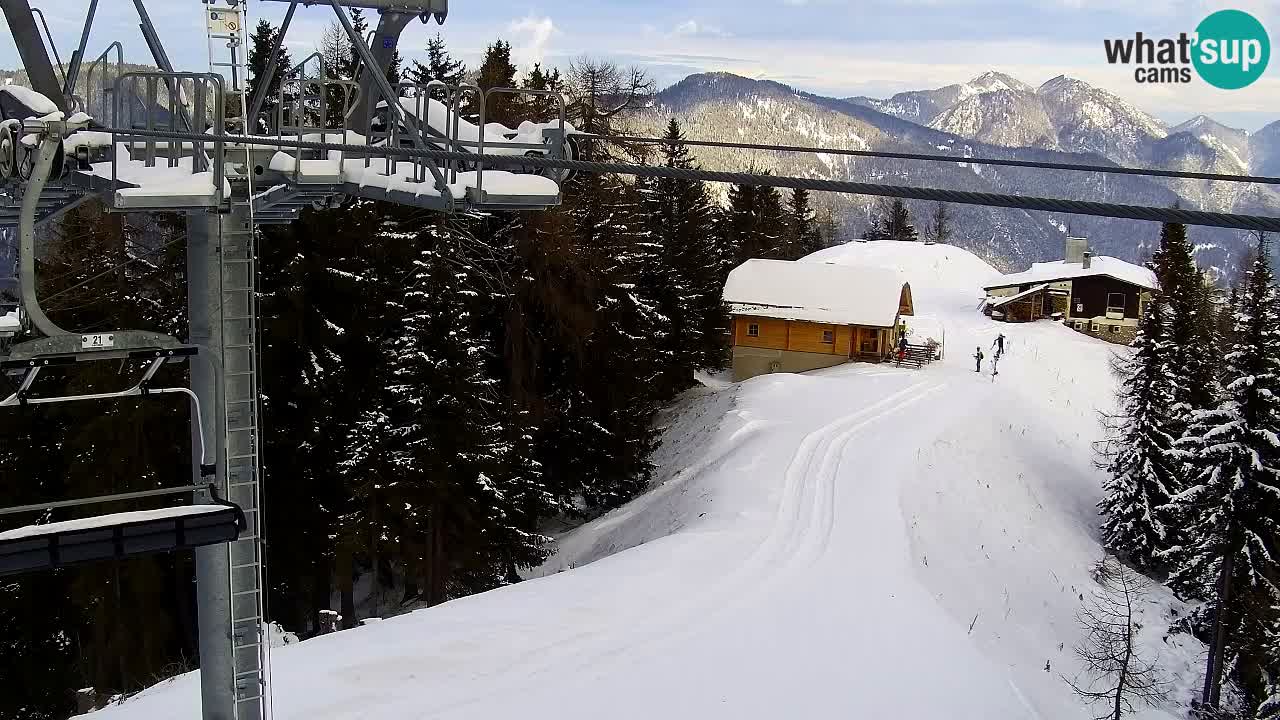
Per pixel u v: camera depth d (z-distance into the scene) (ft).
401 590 120.57
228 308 38.22
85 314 107.55
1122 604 110.83
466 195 37.93
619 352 136.98
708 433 147.54
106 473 96.48
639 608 68.69
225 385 38.37
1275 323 98.53
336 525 103.14
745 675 59.93
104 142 35.63
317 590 111.34
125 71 36.65
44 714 101.04
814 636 67.77
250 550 39.40
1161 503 125.29
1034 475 141.49
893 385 170.09
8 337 33.88
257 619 39.96
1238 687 100.58
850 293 195.52
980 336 234.38
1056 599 105.81
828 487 111.86
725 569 80.18
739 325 198.49
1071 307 257.96
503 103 134.92
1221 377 106.01
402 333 105.19
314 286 105.81
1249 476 97.91
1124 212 16.63
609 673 57.57
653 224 192.34
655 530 111.65
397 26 46.26
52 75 42.93
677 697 55.83
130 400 97.25
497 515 105.09
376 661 56.44
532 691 54.44
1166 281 184.85
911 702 60.80
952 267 344.28
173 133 30.42
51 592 99.35
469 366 100.58
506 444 109.19
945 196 18.31
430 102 46.47
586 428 134.31
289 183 40.75
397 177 40.47
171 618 106.52
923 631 72.90
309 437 103.81
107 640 98.43
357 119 44.45
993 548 110.73
